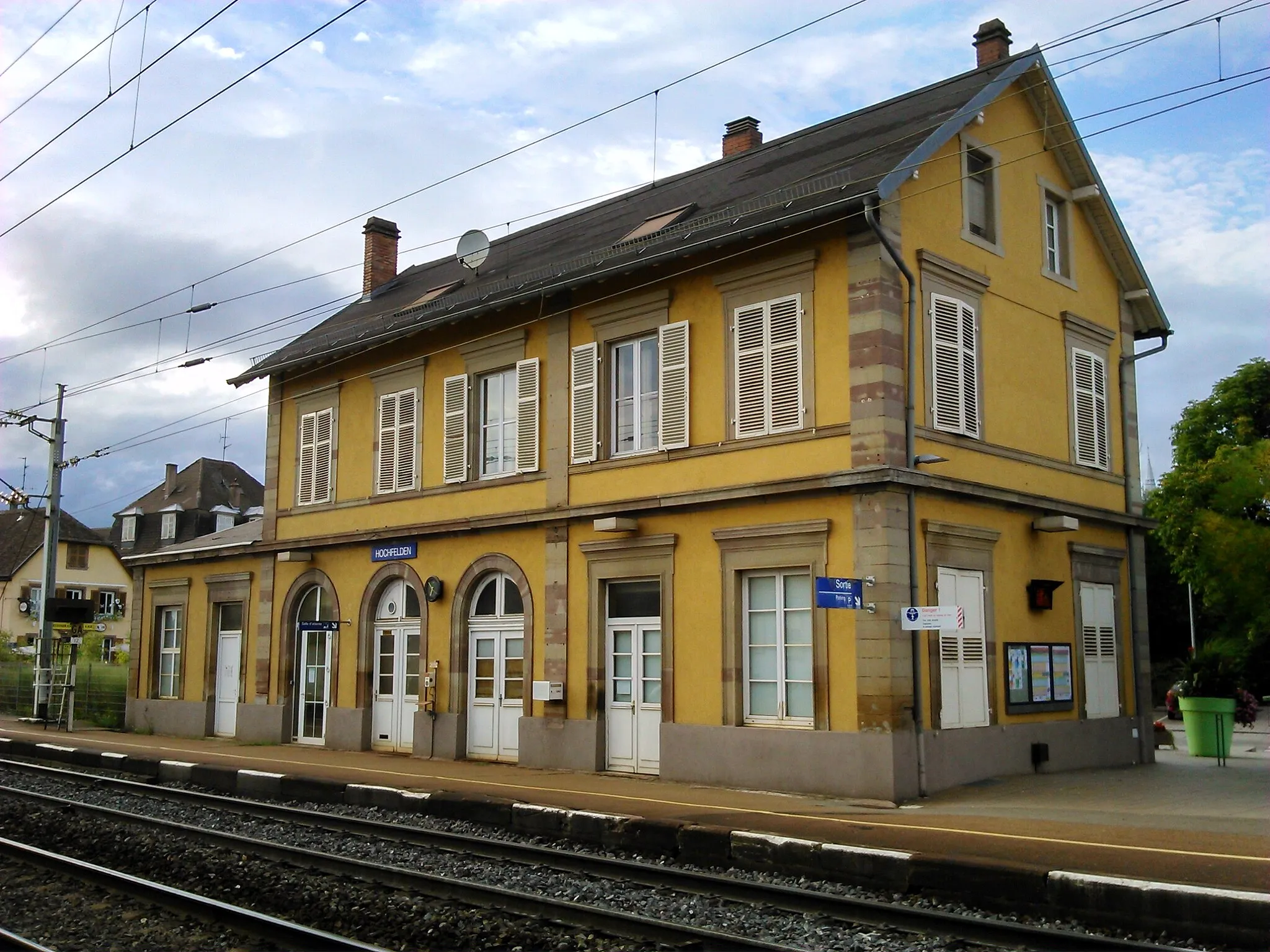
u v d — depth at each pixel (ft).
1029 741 55.72
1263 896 26.66
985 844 35.22
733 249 55.11
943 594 51.67
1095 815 42.37
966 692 52.24
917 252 52.60
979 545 54.13
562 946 27.89
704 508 54.85
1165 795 48.57
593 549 59.47
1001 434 57.21
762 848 36.60
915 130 55.21
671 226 60.75
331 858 36.60
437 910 31.14
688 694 54.65
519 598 64.28
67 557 190.70
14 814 48.44
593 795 48.55
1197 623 168.14
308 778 53.93
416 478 70.64
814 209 49.96
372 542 72.74
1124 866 31.32
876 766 47.21
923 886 32.71
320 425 78.74
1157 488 141.79
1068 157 65.05
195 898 30.71
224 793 58.13
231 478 216.13
